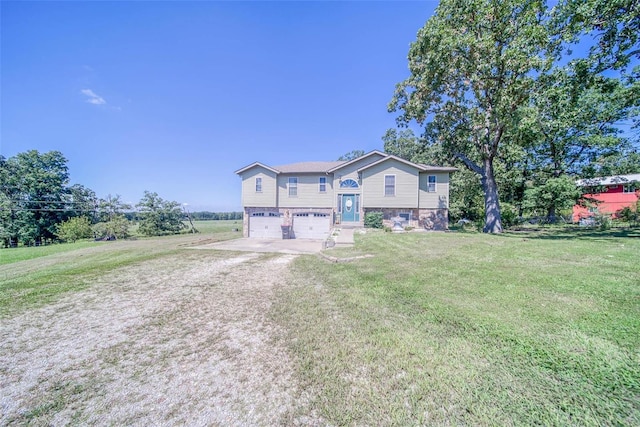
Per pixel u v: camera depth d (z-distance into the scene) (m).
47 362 2.86
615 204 23.00
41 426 1.99
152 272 6.87
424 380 2.32
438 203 15.95
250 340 3.25
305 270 6.84
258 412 2.06
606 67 9.77
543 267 5.80
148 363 2.81
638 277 4.85
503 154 18.25
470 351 2.74
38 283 5.89
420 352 2.78
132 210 23.08
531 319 3.35
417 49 12.96
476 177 20.69
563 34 9.83
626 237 10.23
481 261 6.63
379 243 10.17
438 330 3.23
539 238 10.52
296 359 2.78
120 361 2.86
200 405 2.16
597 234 11.44
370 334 3.23
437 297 4.30
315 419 1.97
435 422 1.87
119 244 15.55
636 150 15.67
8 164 24.12
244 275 6.48
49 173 25.12
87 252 11.98
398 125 16.31
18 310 4.34
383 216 16.27
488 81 11.80
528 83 10.36
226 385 2.41
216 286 5.58
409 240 10.70
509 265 6.10
